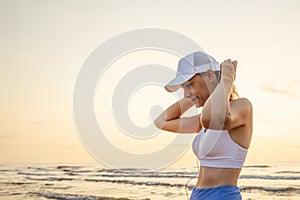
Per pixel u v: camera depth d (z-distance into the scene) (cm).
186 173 1206
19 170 1223
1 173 1219
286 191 1130
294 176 1119
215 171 245
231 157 242
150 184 1252
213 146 241
